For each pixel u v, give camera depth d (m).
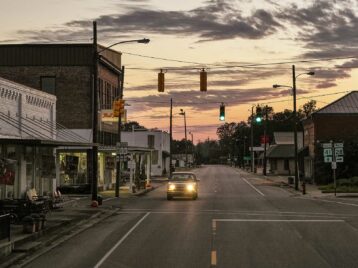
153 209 32.44
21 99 29.64
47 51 48.69
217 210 31.42
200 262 15.05
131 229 22.88
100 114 49.44
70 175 46.72
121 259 15.66
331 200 39.66
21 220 22.86
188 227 23.34
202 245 18.23
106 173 53.56
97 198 34.34
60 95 48.56
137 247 17.91
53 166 33.00
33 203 23.61
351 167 57.88
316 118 61.84
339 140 58.97
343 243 18.67
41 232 20.55
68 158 46.56
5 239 17.36
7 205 23.17
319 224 24.41
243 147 172.38
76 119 48.47
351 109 62.38
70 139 42.62
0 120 26.27
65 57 48.62
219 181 72.56
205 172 114.75
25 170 29.08
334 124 61.84
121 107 42.47
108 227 23.70
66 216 27.06
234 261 15.19
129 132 89.31
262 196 44.09
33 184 30.34
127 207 33.91
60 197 32.97
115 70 55.91
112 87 55.91
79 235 21.19
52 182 33.72
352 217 27.36
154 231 22.11
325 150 44.75
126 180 68.44
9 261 15.29
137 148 50.38
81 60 48.56
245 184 64.62
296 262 15.04
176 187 39.94
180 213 29.78
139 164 58.03
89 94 48.47
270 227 23.30
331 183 56.00
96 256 16.25
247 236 20.47
